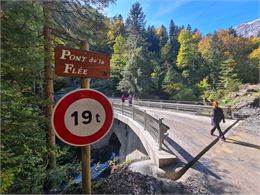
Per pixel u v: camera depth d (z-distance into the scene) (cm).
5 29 477
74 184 567
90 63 325
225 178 704
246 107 2180
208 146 1029
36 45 593
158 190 573
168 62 7119
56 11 761
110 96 5828
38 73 595
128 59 6112
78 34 874
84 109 307
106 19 936
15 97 547
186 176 714
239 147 1017
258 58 5578
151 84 6044
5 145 530
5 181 442
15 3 447
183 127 1462
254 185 661
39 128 638
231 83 3978
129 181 586
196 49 6869
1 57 471
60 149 723
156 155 831
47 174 547
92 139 311
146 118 1310
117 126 2358
